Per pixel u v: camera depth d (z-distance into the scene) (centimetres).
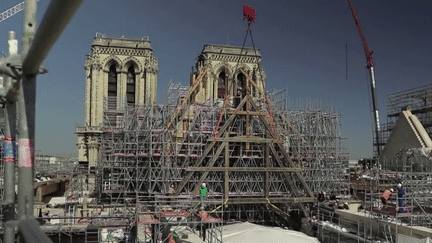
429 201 3828
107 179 5750
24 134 659
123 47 8525
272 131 5206
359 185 6003
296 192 5066
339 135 6144
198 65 9375
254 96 7525
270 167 5075
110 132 6053
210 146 4912
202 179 4816
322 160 6009
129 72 8850
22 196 645
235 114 5088
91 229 3884
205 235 3772
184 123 5891
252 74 9006
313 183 5753
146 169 5494
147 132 5350
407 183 3694
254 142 5088
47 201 5897
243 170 4938
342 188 6216
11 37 791
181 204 4438
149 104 5619
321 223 4438
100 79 8381
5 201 946
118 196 5381
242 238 3412
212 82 8944
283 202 4966
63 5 384
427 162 5403
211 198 4950
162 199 4941
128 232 3728
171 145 5375
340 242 3978
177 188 4847
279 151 5538
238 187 5247
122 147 5866
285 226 5203
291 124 6056
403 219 3728
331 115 6156
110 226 3788
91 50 8488
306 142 5988
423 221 3609
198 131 5334
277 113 5988
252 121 5634
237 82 9212
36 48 524
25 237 350
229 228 3953
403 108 6781
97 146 8056
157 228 3706
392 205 3725
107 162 5969
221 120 5375
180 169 5294
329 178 5934
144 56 8656
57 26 436
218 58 9075
